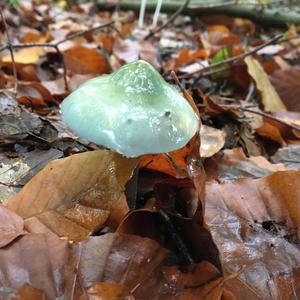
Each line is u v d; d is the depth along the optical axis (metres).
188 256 0.12
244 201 0.13
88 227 0.12
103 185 0.13
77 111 0.12
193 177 0.12
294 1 0.58
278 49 0.38
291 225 0.13
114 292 0.10
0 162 0.15
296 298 0.12
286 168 0.17
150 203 0.14
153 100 0.12
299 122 0.22
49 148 0.16
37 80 0.26
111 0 0.60
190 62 0.34
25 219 0.12
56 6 0.61
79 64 0.28
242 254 0.12
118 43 0.34
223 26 0.51
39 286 0.10
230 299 0.11
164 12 0.56
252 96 0.26
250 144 0.20
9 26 0.39
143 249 0.11
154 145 0.11
